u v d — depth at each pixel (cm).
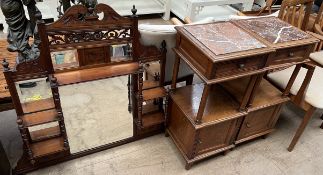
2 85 150
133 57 154
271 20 177
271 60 150
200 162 181
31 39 166
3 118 197
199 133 159
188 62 149
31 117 144
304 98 175
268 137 206
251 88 159
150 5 364
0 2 143
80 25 128
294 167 184
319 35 215
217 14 355
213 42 140
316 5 326
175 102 171
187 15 336
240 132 182
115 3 349
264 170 180
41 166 165
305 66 166
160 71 175
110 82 222
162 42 160
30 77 134
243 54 133
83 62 142
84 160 175
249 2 354
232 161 184
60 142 165
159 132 198
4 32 285
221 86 187
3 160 148
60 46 130
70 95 205
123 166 174
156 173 171
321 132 214
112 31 138
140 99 168
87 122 192
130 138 189
